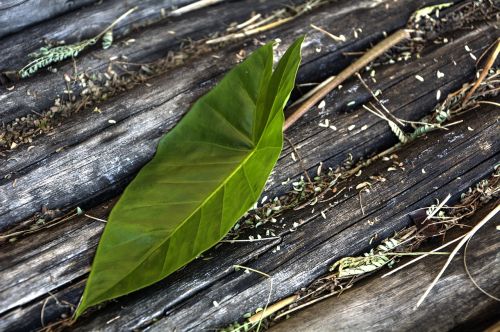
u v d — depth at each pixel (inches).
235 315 42.3
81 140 45.0
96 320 41.7
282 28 48.8
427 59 47.8
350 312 42.2
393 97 46.9
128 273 40.4
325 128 46.1
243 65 44.1
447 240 43.7
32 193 44.1
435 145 45.4
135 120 45.6
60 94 46.8
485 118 46.1
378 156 46.0
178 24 49.5
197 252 40.9
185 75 46.9
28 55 47.9
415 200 44.5
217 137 43.5
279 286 42.8
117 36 49.6
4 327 41.4
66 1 49.3
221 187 42.1
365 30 48.9
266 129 41.7
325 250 43.4
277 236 43.5
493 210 43.6
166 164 42.8
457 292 42.5
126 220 41.3
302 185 45.2
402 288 42.6
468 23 49.5
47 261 42.3
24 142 45.0
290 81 41.0
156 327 41.6
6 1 47.9
